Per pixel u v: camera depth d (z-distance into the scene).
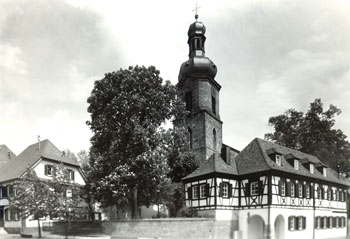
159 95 34.72
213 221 29.88
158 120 35.66
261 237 32.62
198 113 39.38
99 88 35.09
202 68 40.31
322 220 37.34
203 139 38.44
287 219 31.73
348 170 54.34
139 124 32.91
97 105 34.97
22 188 30.48
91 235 31.62
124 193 30.52
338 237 39.66
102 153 35.66
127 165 31.16
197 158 38.41
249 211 31.78
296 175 34.09
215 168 32.03
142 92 34.44
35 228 37.53
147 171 31.14
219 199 31.48
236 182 33.34
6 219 39.50
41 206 28.98
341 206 42.34
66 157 46.22
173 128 37.69
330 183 40.34
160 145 33.59
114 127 33.72
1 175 42.88
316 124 54.75
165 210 43.84
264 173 31.09
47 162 41.88
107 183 30.64
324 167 40.25
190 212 32.78
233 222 32.16
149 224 29.81
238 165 34.72
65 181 31.38
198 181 33.81
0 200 40.31
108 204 33.22
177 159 37.06
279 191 31.34
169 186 33.81
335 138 54.12
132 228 30.69
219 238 30.31
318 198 37.25
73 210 30.81
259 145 34.78
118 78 34.72
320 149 53.53
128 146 32.03
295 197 33.50
